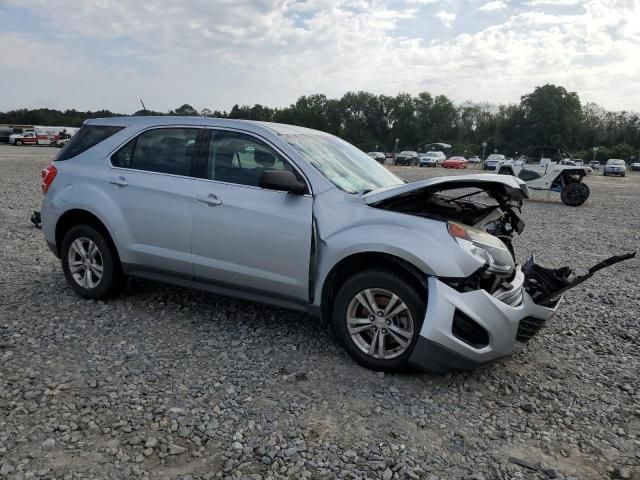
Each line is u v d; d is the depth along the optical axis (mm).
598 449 2975
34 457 2648
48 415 3037
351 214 3805
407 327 3615
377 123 105688
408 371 3791
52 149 46062
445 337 3387
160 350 3994
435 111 104312
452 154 90188
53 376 3510
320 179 3963
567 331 4824
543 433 3111
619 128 99188
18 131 59531
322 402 3320
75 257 5031
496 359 3596
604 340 4645
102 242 4781
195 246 4328
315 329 4512
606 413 3379
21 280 5621
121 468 2609
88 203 4746
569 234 10922
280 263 3980
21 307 4781
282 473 2623
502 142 95625
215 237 4211
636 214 15094
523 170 18234
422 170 44531
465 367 3508
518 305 3697
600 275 7121
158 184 4477
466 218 4105
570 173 17328
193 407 3199
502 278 3662
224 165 4301
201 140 4438
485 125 105562
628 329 4930
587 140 95000
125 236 4633
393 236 3553
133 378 3533
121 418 3045
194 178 4371
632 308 5574
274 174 3744
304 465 2693
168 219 4418
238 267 4168
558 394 3607
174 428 2955
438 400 3434
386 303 3703
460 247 3451
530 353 4285
